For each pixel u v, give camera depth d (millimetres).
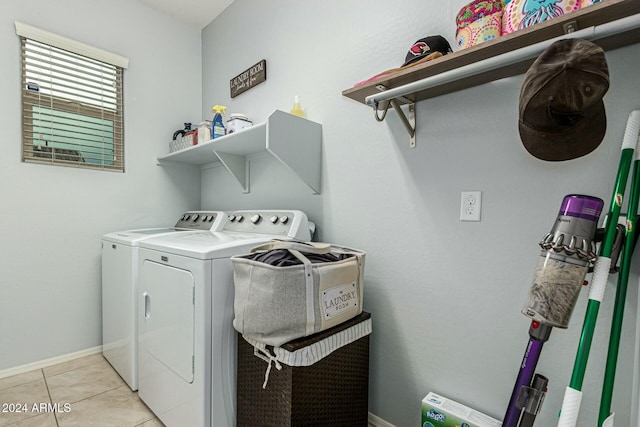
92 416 1550
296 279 1079
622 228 820
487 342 1184
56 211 2109
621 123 922
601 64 661
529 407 849
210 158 2541
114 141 2373
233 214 2137
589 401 981
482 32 1005
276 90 2086
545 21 814
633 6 726
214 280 1281
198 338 1266
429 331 1338
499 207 1150
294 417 1076
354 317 1314
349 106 1638
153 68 2572
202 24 2809
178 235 1871
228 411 1331
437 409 1207
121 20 2383
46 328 2072
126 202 2436
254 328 1116
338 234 1696
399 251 1437
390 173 1468
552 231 826
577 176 996
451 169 1270
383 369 1490
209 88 2789
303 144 1695
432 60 1037
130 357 1780
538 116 762
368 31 1557
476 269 1208
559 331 1038
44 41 2010
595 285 777
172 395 1411
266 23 2172
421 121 1356
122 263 1851
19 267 1973
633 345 911
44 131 2059
